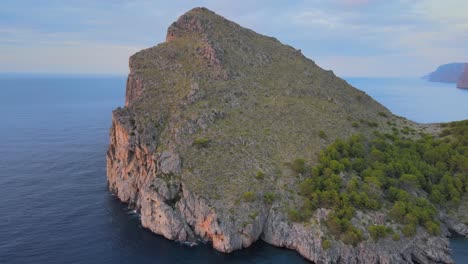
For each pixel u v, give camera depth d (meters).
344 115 141.50
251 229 92.56
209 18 175.88
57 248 90.62
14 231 99.12
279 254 90.19
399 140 136.75
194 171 104.00
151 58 151.50
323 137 122.19
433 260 89.31
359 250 87.56
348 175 107.38
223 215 93.31
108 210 113.81
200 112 121.75
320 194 97.62
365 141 127.56
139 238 96.62
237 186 100.94
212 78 141.50
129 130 118.06
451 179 115.75
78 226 102.62
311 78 165.12
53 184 138.50
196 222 96.75
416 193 108.81
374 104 175.50
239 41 169.00
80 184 138.75
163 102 127.56
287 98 142.25
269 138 118.94
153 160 108.94
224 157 109.25
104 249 90.56
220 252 90.50
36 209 114.19
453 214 108.19
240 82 143.62
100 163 169.62
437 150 128.38
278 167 108.81
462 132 145.62
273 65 166.12
